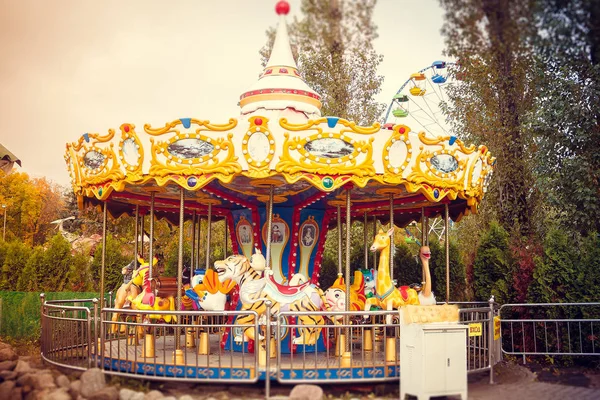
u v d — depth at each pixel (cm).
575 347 983
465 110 1493
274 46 926
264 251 926
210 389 731
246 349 890
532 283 1034
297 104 875
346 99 1633
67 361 842
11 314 1293
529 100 1400
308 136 738
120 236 2458
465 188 883
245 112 891
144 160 786
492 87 1409
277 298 800
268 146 734
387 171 766
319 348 898
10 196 3030
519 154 1425
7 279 1395
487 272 1110
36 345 1198
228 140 742
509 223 1419
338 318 891
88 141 854
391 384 752
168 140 762
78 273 1438
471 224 1500
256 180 794
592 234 1037
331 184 752
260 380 724
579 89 1202
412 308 696
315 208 954
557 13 567
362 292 934
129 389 699
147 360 775
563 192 1229
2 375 747
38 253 1397
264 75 907
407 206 1091
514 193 1418
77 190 923
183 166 765
